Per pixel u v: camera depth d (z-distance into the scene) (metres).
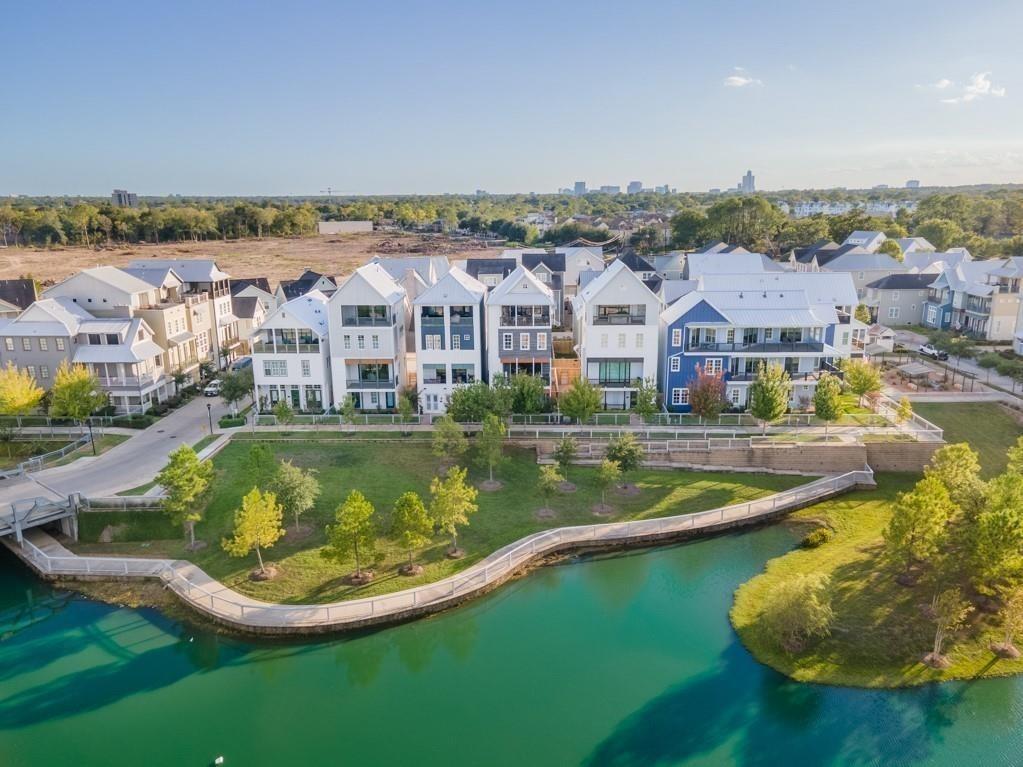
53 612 41.84
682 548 48.38
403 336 72.38
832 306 73.44
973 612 39.50
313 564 44.69
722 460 58.28
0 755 31.52
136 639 39.50
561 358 76.81
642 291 66.19
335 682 36.56
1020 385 73.94
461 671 37.03
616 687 35.50
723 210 164.50
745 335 67.62
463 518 45.34
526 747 31.73
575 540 48.00
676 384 68.06
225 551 46.19
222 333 88.88
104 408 67.69
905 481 57.19
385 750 31.70
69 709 34.44
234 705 34.78
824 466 57.91
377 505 51.28
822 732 32.16
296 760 31.19
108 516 48.91
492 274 87.56
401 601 41.03
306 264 180.25
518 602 42.97
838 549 47.09
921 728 32.28
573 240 191.12
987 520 37.56
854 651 37.03
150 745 32.12
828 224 169.88
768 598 39.66
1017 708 33.28
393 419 66.19
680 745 31.66
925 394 71.38
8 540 48.31
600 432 62.00
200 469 46.41
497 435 54.56
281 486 46.62
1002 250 133.75
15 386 60.97
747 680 35.66
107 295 72.50
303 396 68.31
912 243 141.62
